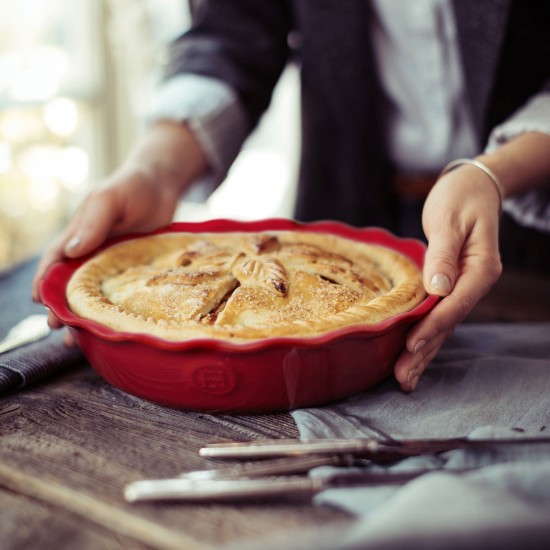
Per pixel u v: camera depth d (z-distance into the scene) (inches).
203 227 24.3
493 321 25.7
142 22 68.1
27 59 58.5
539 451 15.7
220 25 33.2
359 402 18.7
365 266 21.8
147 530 14.0
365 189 32.8
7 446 16.6
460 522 12.6
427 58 29.2
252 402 17.8
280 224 24.5
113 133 71.3
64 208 66.7
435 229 20.5
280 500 14.8
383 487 14.9
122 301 19.6
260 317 18.3
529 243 32.9
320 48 30.9
